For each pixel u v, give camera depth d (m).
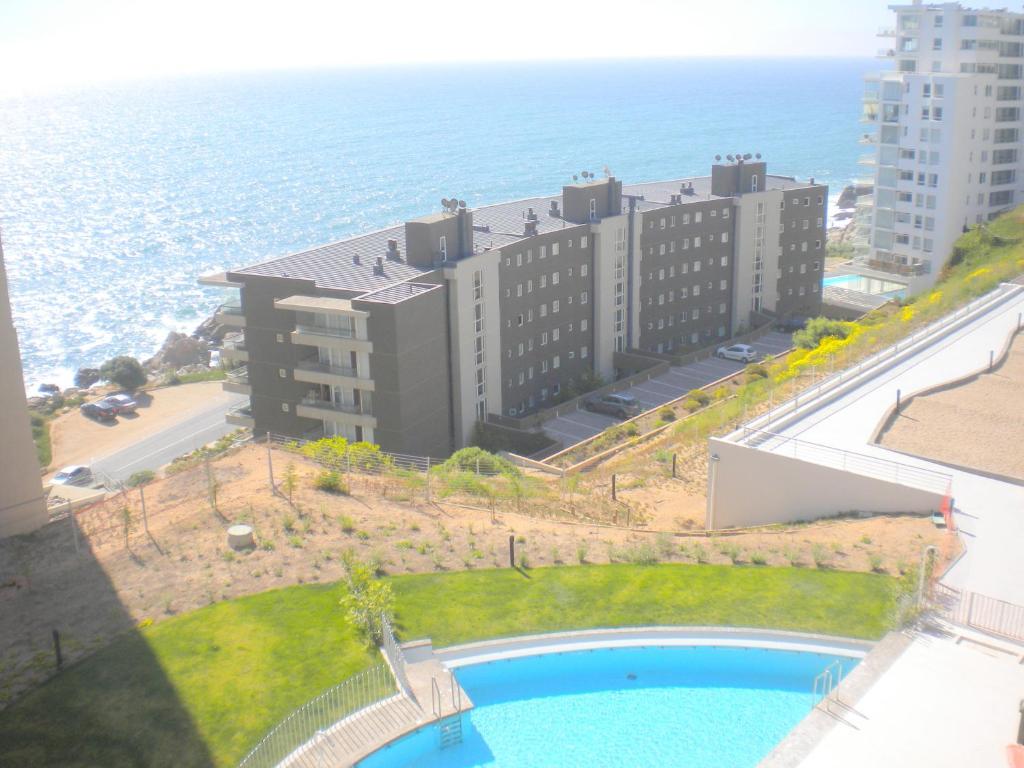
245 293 74.50
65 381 140.62
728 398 75.25
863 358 63.94
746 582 35.34
